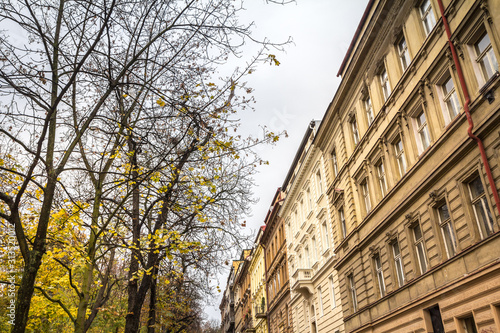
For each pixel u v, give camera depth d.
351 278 20.91
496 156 10.16
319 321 25.53
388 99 16.34
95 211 9.38
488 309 10.25
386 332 16.25
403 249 15.08
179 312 19.73
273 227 42.47
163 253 13.09
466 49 11.60
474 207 11.38
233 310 80.38
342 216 22.61
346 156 21.59
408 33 15.17
